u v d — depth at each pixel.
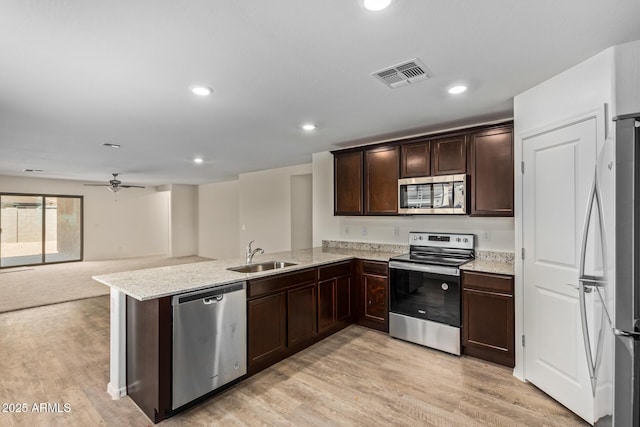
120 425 2.09
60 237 8.61
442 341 3.13
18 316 4.29
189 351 2.25
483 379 2.63
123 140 4.03
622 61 1.82
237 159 5.50
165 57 1.94
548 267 2.33
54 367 2.87
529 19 1.59
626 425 1.34
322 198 4.90
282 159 5.51
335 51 1.89
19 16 1.50
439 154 3.41
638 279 1.33
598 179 1.56
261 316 2.76
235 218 8.70
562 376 2.22
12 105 2.71
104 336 3.59
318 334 3.38
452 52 1.92
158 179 8.46
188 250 10.14
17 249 8.00
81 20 1.55
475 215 3.18
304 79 2.28
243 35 1.71
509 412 2.19
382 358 3.03
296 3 1.44
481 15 1.55
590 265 1.96
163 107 2.81
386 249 4.24
